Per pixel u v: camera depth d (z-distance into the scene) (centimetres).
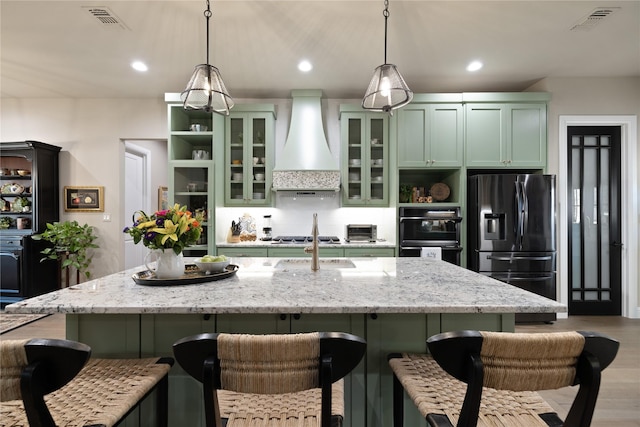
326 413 81
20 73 346
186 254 385
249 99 423
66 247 388
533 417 100
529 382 81
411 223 364
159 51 301
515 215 341
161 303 125
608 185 371
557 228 363
